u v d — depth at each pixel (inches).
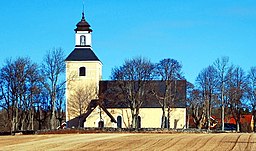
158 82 4948.3
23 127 4608.8
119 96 4719.5
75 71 4995.1
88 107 4881.9
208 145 2613.2
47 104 4539.9
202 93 4948.3
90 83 4970.5
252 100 4975.4
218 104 5004.9
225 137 3127.5
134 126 4613.7
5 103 4350.4
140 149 2456.9
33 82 4424.2
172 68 4667.8
